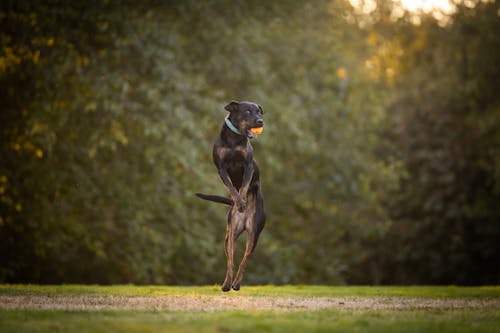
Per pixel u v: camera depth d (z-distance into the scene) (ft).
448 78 89.81
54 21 53.16
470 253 91.40
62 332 19.21
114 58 55.88
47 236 56.59
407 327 20.72
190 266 61.72
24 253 58.59
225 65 63.87
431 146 91.56
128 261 58.44
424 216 91.91
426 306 28.32
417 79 92.84
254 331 19.63
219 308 25.45
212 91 62.08
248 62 64.28
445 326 20.95
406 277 94.43
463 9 88.22
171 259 61.52
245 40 65.92
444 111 90.33
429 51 93.35
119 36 55.16
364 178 72.18
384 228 76.23
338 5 75.25
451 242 90.74
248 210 32.09
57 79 52.39
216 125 61.52
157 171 57.16
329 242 75.15
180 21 61.82
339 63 72.28
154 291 33.68
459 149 89.40
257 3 67.26
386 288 41.39
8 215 55.42
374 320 22.49
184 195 58.75
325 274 71.36
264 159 65.10
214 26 62.13
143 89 55.77
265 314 23.27
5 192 54.80
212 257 62.69
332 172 71.00
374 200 75.82
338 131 71.72
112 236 58.80
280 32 68.39
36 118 51.21
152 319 21.74
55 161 55.47
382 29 90.84
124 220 57.11
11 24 52.80
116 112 53.26
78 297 29.17
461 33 88.48
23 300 27.50
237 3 65.57
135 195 57.06
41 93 52.65
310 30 71.00
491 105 86.48
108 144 53.62
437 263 91.15
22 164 54.75
